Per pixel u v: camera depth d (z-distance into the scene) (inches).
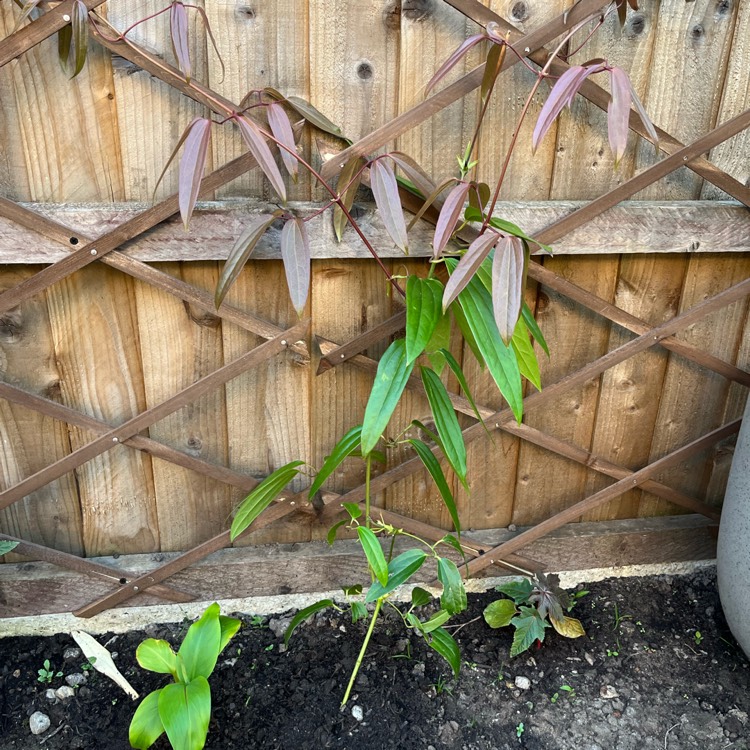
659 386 68.1
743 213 59.6
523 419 67.1
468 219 49.6
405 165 49.1
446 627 69.9
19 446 61.1
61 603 66.7
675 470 72.3
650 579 75.7
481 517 72.0
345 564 69.8
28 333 56.9
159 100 51.4
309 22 50.9
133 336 58.7
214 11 49.6
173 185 54.1
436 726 60.7
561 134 56.8
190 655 55.1
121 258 53.9
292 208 54.2
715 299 62.6
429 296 46.0
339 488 68.1
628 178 59.2
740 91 57.1
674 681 65.4
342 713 61.1
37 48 49.1
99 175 53.1
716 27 54.8
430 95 54.4
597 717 62.1
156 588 67.3
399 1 51.2
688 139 58.4
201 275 57.1
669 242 59.6
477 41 44.5
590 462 68.9
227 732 59.2
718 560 65.9
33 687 62.6
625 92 37.1
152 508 66.1
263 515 66.6
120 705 61.3
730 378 66.7
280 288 58.6
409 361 43.5
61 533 65.5
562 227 57.2
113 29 47.0
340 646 67.1
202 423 63.0
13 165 51.9
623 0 49.6
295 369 61.7
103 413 61.1
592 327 64.2
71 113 51.0
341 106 53.7
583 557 74.0
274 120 44.8
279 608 70.9
